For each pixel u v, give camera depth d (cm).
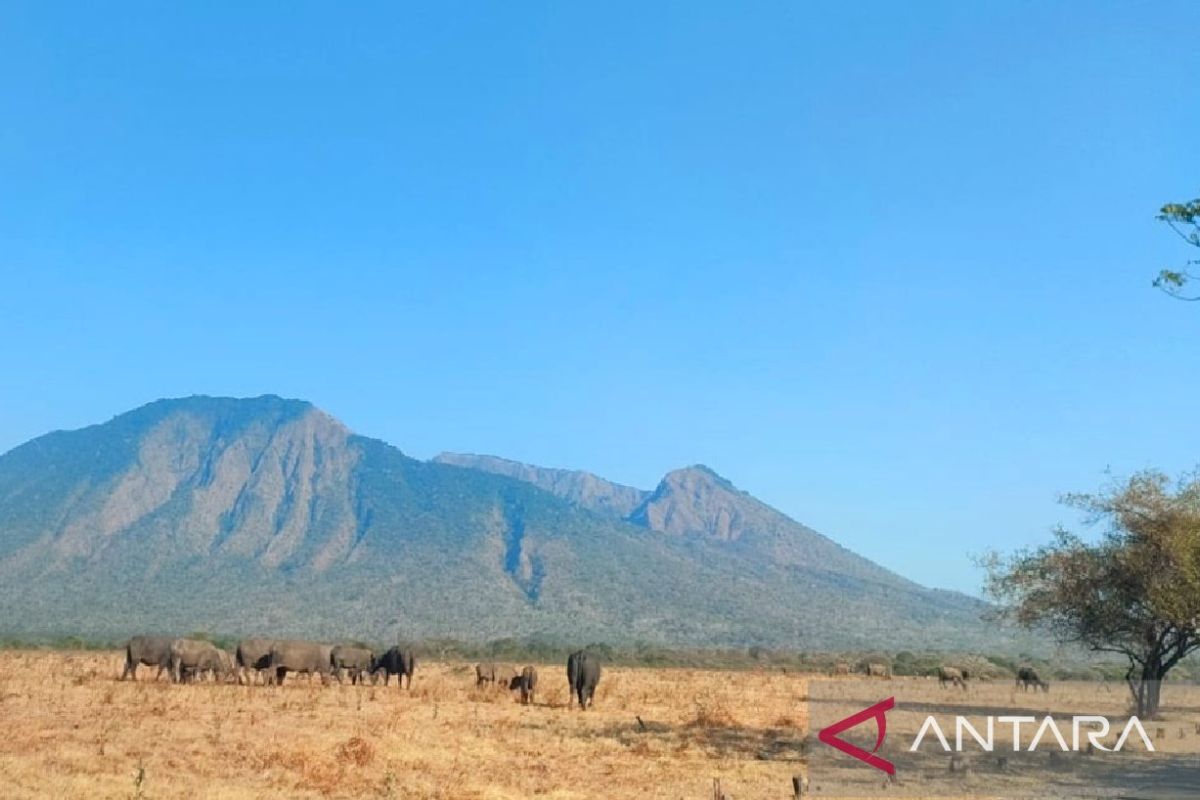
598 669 4409
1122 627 3903
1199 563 3412
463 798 2184
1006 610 4212
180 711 3538
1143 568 3738
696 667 11294
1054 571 4038
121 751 2547
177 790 2103
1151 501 3797
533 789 2317
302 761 2492
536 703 4556
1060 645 4178
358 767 2486
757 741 3234
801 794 2305
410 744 2886
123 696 4016
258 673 5512
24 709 3381
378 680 5825
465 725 3462
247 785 2217
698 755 2898
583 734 3328
